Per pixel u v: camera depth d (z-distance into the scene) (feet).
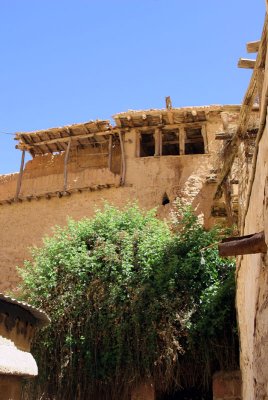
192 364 37.86
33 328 29.48
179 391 39.99
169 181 69.26
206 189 67.26
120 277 41.75
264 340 18.02
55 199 73.61
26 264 48.65
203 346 37.27
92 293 42.27
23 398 39.47
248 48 25.52
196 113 69.87
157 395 38.27
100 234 46.47
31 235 72.38
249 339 23.24
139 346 38.34
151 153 84.33
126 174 71.46
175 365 37.88
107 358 39.17
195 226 44.62
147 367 37.45
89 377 39.17
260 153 17.40
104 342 39.75
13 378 25.71
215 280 40.34
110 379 38.55
